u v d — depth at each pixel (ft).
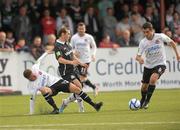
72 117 111.34
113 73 185.06
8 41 182.80
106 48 184.44
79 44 155.84
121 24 202.69
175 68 186.29
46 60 178.70
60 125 99.19
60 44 121.60
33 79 118.21
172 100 146.72
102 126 96.58
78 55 155.94
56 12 207.31
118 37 196.34
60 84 118.32
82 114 116.67
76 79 123.34
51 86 118.21
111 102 145.59
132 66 185.78
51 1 208.44
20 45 179.83
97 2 215.92
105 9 210.38
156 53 123.65
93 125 98.22
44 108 126.11
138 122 100.89
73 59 123.54
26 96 172.55
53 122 103.96
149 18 207.82
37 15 202.69
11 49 178.60
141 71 185.78
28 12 201.57
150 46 123.54
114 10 212.84
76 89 118.52
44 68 178.70
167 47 185.16
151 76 123.54
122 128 93.40
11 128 96.43
